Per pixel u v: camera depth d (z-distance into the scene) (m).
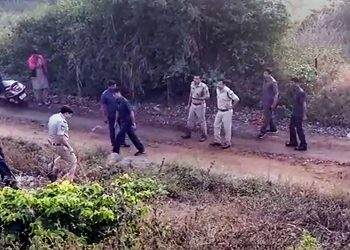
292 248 8.28
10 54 21.88
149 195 9.90
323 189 12.25
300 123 15.34
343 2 23.52
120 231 8.35
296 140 15.66
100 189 9.13
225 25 18.70
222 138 16.14
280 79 18.31
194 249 7.99
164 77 18.77
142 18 18.80
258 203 10.88
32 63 19.38
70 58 19.94
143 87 19.27
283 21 18.77
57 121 12.88
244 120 17.55
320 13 23.83
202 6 18.62
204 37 19.00
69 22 20.48
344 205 11.23
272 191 11.85
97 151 15.06
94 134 17.19
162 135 16.86
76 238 8.19
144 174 12.70
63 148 12.97
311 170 14.20
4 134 17.00
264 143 16.03
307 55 19.50
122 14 19.11
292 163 14.68
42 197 8.84
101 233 8.46
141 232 8.35
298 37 21.39
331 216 10.27
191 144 16.14
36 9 23.38
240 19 18.45
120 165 13.55
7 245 8.16
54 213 8.45
